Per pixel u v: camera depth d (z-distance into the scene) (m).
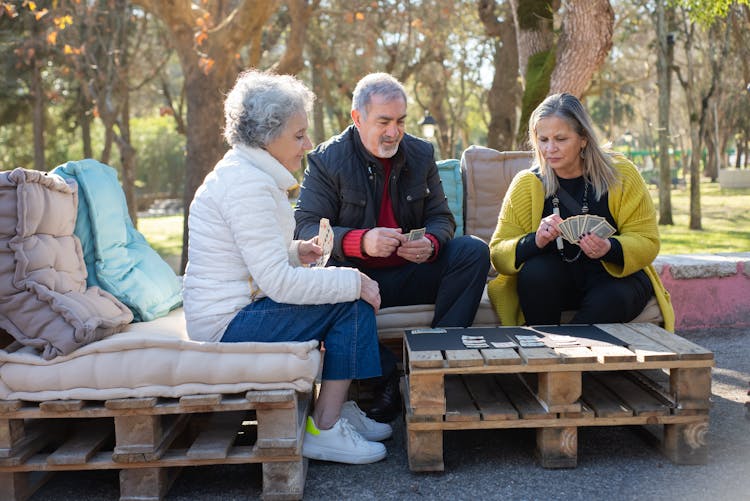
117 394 2.53
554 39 6.91
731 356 4.44
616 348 2.80
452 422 2.75
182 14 9.34
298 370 2.54
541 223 3.38
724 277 5.14
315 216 3.55
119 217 3.42
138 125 37.84
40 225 2.72
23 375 2.52
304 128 2.84
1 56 18.53
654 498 2.53
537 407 2.83
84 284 2.99
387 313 3.46
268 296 2.75
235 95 2.81
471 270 3.38
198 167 9.83
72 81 19.78
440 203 3.68
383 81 3.38
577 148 3.44
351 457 2.92
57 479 2.86
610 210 3.48
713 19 9.81
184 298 2.85
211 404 2.52
